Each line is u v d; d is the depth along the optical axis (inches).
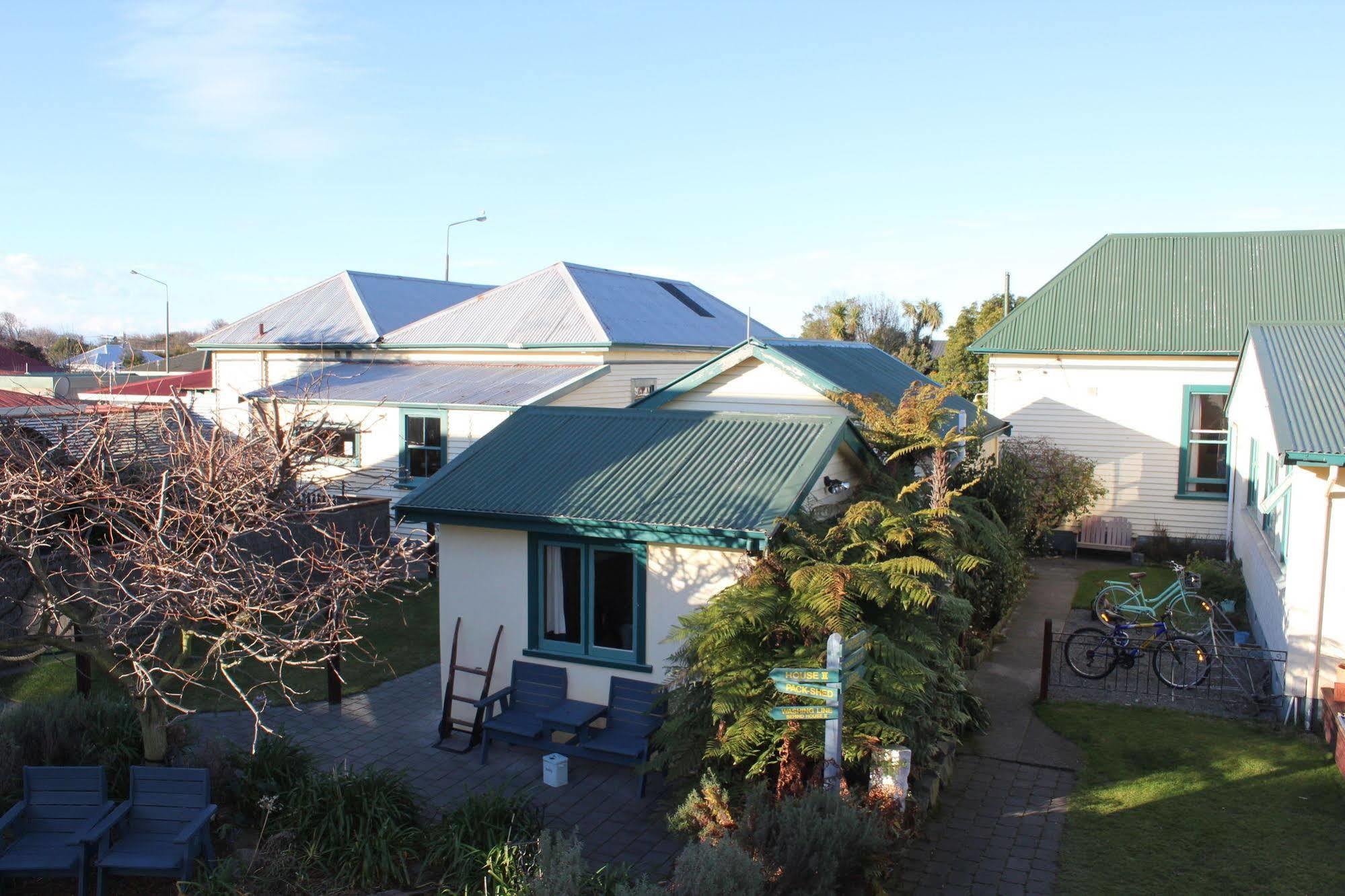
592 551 432.8
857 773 349.7
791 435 463.8
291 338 1095.6
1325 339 531.5
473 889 302.8
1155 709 473.7
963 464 655.8
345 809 341.7
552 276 1043.9
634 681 418.0
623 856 344.8
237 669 539.2
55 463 380.8
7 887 310.3
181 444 363.3
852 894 301.1
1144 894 314.0
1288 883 316.2
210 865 314.7
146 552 313.6
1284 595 457.4
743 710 337.4
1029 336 906.7
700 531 394.6
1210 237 951.6
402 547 357.4
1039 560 852.0
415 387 884.0
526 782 406.3
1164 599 600.4
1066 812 372.8
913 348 1891.0
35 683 493.7
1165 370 867.4
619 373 941.8
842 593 338.3
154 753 356.8
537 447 486.9
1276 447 422.3
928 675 352.2
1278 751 416.8
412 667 560.7
